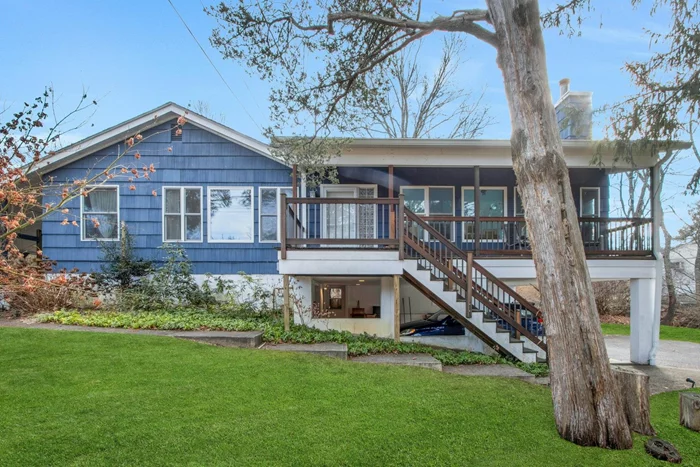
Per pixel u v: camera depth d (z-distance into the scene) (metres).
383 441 3.56
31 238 11.48
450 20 5.69
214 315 8.55
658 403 5.95
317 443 3.45
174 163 10.33
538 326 8.57
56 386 4.40
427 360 6.69
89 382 4.55
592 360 3.87
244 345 6.62
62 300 8.28
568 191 4.19
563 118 10.85
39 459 2.97
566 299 3.99
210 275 10.11
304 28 7.04
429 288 7.76
